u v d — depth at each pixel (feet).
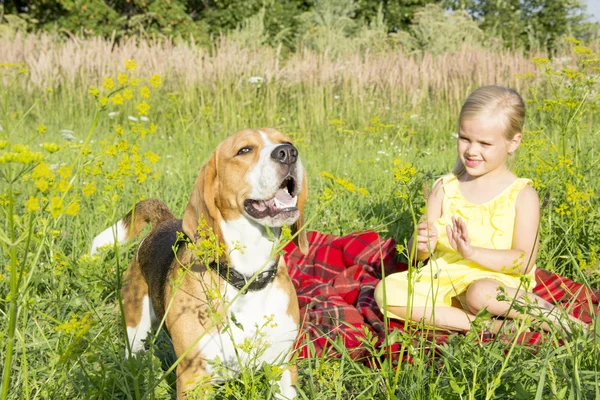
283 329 9.57
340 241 16.44
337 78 38.63
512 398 8.14
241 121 35.40
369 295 13.88
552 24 84.79
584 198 12.29
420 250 12.43
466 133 12.18
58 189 5.61
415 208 15.93
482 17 89.10
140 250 11.82
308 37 63.67
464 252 11.42
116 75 39.86
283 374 9.39
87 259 9.18
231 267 9.32
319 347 11.34
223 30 90.07
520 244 12.04
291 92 38.29
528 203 12.16
